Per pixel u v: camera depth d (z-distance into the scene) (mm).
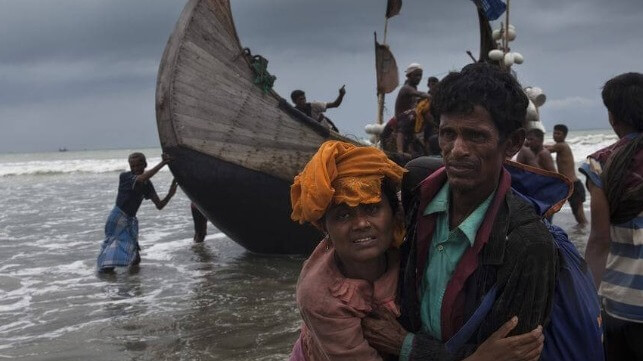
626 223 3066
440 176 2070
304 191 2064
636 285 3059
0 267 9664
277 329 6051
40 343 5922
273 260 9789
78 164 46094
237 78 9273
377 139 11867
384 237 2086
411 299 2066
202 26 9203
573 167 11742
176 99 9000
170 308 7027
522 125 1955
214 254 10461
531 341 1864
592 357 2055
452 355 1934
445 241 1991
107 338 6012
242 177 9203
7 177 40938
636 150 3012
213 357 5332
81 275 9039
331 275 2131
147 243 11773
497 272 1890
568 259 2047
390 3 11953
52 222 14938
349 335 2064
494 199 1948
